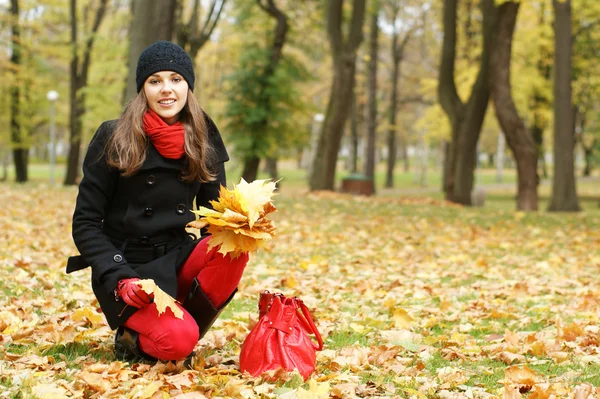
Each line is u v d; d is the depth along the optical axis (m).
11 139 31.31
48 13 30.89
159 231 3.58
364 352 4.04
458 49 31.59
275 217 13.25
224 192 3.37
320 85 41.66
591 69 29.72
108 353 3.91
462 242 10.78
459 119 21.16
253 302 5.79
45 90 32.16
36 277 6.18
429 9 37.84
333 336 4.63
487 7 20.09
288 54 26.62
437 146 67.38
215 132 3.80
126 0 32.97
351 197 19.89
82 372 3.32
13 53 30.25
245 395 3.13
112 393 3.14
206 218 3.30
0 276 6.09
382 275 7.55
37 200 13.78
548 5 25.88
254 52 24.62
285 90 24.94
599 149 40.19
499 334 4.86
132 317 3.49
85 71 29.28
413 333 4.70
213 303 3.59
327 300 5.97
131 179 3.55
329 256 8.91
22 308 4.73
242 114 25.30
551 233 12.58
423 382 3.58
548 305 6.00
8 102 30.89
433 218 14.11
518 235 12.08
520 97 27.73
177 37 19.00
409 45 42.84
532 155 19.61
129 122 3.52
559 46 20.30
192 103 3.63
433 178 63.31
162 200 3.58
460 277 7.54
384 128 51.34
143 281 3.24
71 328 4.18
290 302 3.63
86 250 3.45
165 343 3.43
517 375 3.71
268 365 3.45
